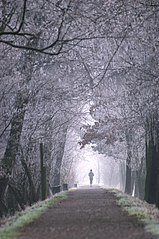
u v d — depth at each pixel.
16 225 21.00
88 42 36.91
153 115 37.44
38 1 25.86
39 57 35.34
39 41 34.00
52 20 26.69
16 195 41.56
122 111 48.25
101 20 27.64
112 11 27.78
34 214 26.50
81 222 22.22
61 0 25.67
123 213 26.98
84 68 41.81
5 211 35.75
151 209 30.25
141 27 31.72
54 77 40.31
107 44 38.16
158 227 18.97
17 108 34.75
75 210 29.91
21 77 35.03
